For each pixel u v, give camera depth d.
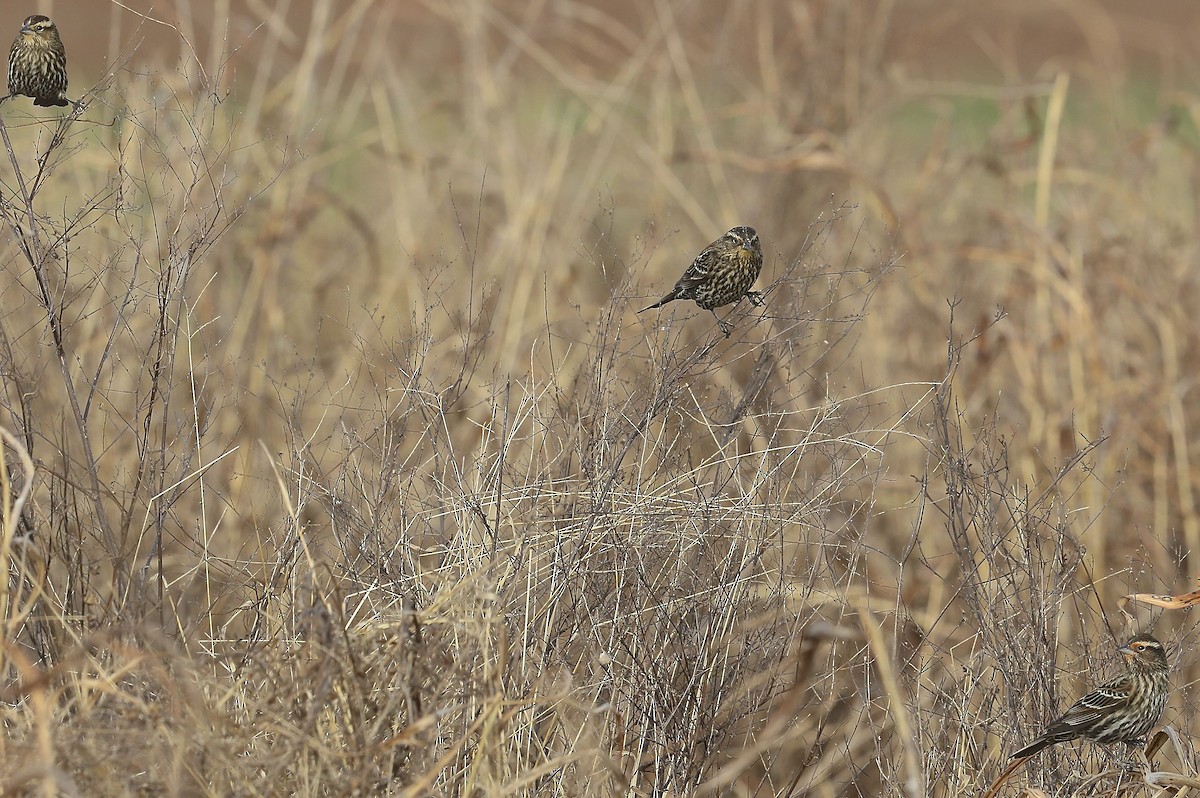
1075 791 14.38
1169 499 24.17
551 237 28.14
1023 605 16.36
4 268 17.27
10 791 10.35
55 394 20.38
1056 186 31.14
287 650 13.22
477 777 12.65
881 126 32.31
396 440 16.75
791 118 30.38
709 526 15.73
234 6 46.44
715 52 33.59
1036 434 23.39
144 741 11.48
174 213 18.62
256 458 22.91
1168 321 25.64
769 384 19.02
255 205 27.25
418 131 32.59
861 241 27.91
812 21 31.38
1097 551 21.75
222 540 20.55
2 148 20.80
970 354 25.48
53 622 13.94
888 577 21.58
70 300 17.00
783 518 15.81
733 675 15.27
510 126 30.25
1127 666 14.34
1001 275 30.03
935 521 22.41
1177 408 23.94
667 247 27.27
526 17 33.19
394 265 29.78
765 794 17.58
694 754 14.65
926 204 30.64
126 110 16.59
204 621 16.23
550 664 14.59
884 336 25.41
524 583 15.38
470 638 13.46
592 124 29.95
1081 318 24.66
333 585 13.53
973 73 48.94
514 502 16.23
